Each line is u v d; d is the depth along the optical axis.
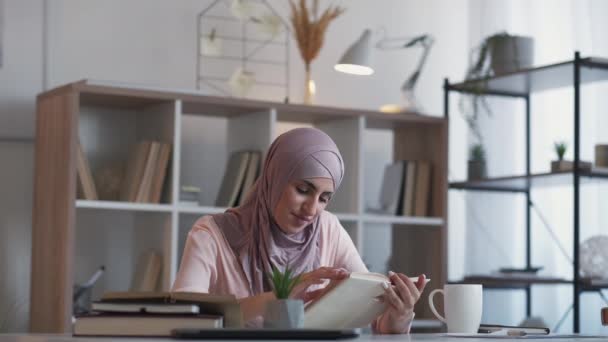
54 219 3.43
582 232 4.22
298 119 4.05
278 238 2.28
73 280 3.46
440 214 4.10
